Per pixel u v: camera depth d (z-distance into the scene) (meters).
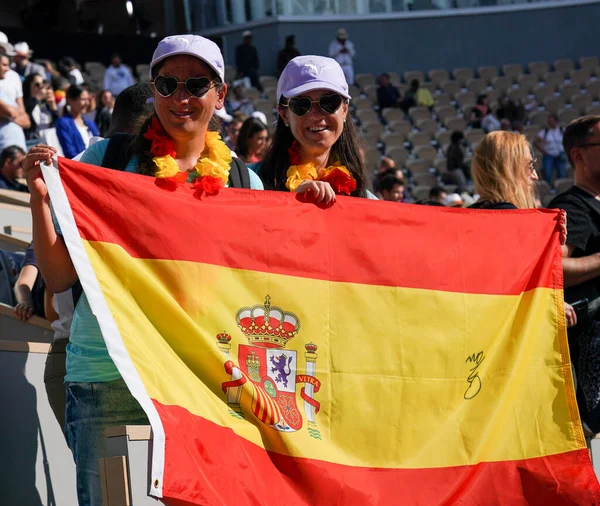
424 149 20.98
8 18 26.56
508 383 4.02
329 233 3.77
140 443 3.02
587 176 4.82
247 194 3.63
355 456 3.61
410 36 26.67
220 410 3.25
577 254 4.70
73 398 3.25
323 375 3.62
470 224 4.11
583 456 4.03
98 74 21.69
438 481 3.72
